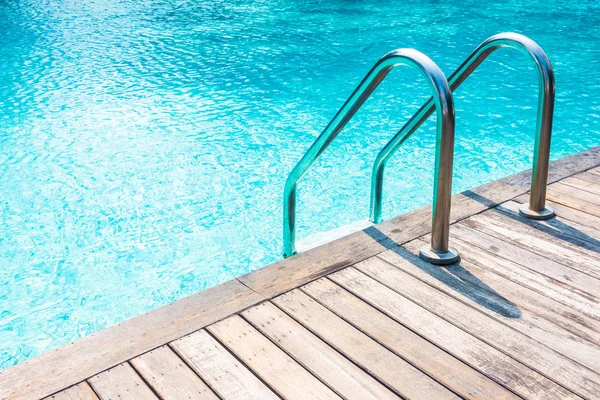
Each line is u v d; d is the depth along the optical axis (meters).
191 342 1.83
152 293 3.37
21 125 6.00
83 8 11.91
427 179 4.67
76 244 3.88
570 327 1.91
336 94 6.73
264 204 4.35
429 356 1.78
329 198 4.39
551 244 2.41
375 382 1.68
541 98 2.44
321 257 2.31
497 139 5.43
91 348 1.80
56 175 4.87
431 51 8.28
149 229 4.04
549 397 1.63
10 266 3.65
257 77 7.41
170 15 11.20
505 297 2.06
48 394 1.63
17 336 3.05
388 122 5.86
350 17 10.63
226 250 3.77
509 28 9.46
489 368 1.73
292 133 5.66
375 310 1.99
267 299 2.04
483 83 6.95
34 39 9.52
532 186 2.62
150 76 7.56
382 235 2.47
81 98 6.80
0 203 4.43
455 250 2.33
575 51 8.19
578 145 5.34
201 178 4.77
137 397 1.62
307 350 1.80
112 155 5.23
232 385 1.66
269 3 12.23
